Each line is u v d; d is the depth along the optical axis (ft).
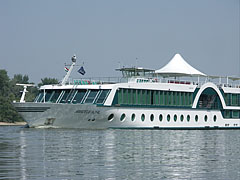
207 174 156.25
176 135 336.90
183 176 152.25
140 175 152.46
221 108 479.41
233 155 206.18
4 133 323.98
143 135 322.96
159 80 432.25
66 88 393.91
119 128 392.06
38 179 142.72
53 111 364.58
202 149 231.71
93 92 383.86
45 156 189.78
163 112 421.18
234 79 517.14
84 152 205.57
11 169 157.99
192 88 448.24
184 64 497.05
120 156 194.70
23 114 370.94
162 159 188.85
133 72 441.68
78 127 379.55
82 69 421.59
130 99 396.78
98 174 152.46
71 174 151.43
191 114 447.42
